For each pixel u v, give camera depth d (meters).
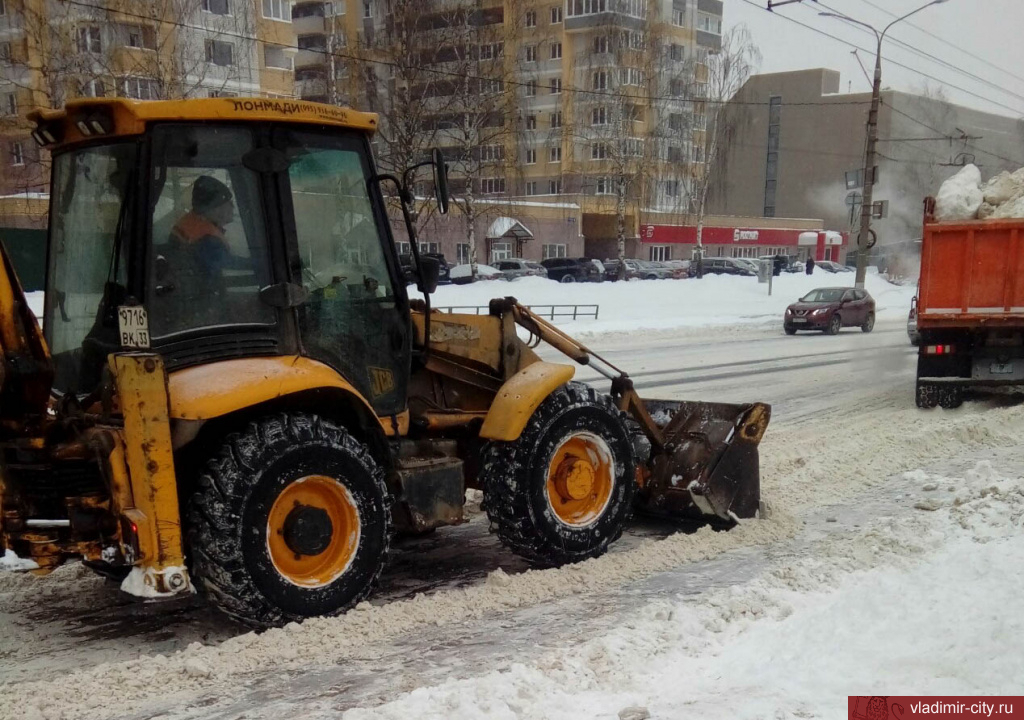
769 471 7.43
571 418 5.19
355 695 3.56
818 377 14.19
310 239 4.50
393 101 32.41
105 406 4.04
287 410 4.36
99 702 3.51
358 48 33.84
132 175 4.02
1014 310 10.01
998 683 3.30
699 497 5.75
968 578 4.45
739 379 13.88
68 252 4.49
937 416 10.17
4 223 28.91
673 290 36.06
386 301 4.85
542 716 3.22
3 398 4.02
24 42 28.61
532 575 4.94
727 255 65.38
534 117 50.94
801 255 65.75
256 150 4.27
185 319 4.12
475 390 5.67
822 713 3.15
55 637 4.28
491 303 5.74
